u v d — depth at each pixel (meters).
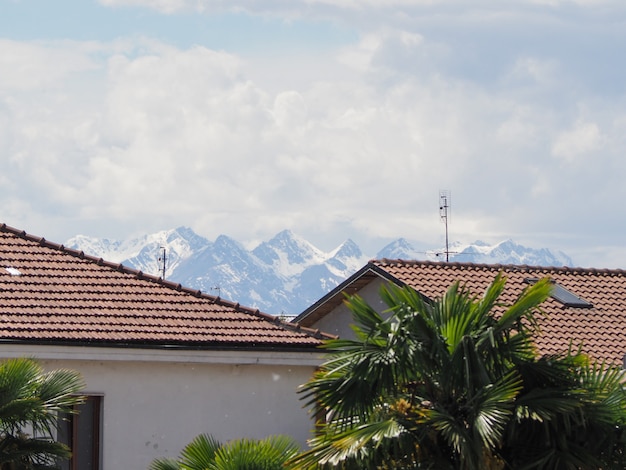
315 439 20.92
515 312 21.00
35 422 20.98
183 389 28.36
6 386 20.81
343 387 20.84
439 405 20.34
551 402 19.98
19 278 29.08
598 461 20.28
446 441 20.20
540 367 20.92
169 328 28.41
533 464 20.08
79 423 27.47
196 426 28.41
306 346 29.03
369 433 19.98
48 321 27.33
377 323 21.36
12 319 26.98
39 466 20.88
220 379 28.77
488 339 20.55
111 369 27.61
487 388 20.09
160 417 28.05
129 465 27.64
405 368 20.69
